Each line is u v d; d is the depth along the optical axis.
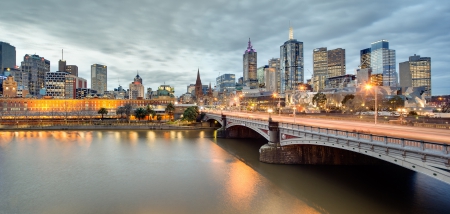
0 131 147.12
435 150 27.66
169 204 43.00
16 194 47.66
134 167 66.06
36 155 81.12
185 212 40.12
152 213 39.88
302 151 64.56
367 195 45.22
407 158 31.02
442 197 44.25
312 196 44.91
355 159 63.41
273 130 66.12
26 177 57.94
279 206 41.47
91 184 53.03
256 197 45.06
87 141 110.25
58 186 51.84
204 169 63.47
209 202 43.59
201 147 94.94
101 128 159.75
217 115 135.75
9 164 69.75
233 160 72.81
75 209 41.34
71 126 158.12
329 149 64.25
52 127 156.50
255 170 59.72
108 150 89.38
